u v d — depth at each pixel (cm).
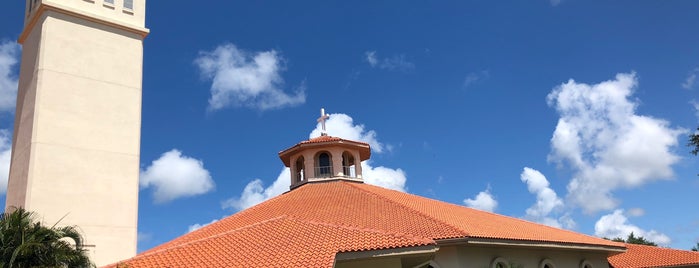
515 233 2497
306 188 3131
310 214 2384
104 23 3102
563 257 2808
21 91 3008
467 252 2159
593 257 3125
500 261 2297
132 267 1723
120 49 3134
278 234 1866
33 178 2575
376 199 2675
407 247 1703
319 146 3350
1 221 1730
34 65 2875
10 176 2839
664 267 3434
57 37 2894
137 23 3253
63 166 2694
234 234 1973
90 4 3086
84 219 2677
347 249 1645
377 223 2206
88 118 2866
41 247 1716
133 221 2856
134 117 3058
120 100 3030
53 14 2925
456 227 2134
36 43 2928
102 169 2828
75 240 1961
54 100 2772
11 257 1638
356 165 3419
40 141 2656
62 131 2747
